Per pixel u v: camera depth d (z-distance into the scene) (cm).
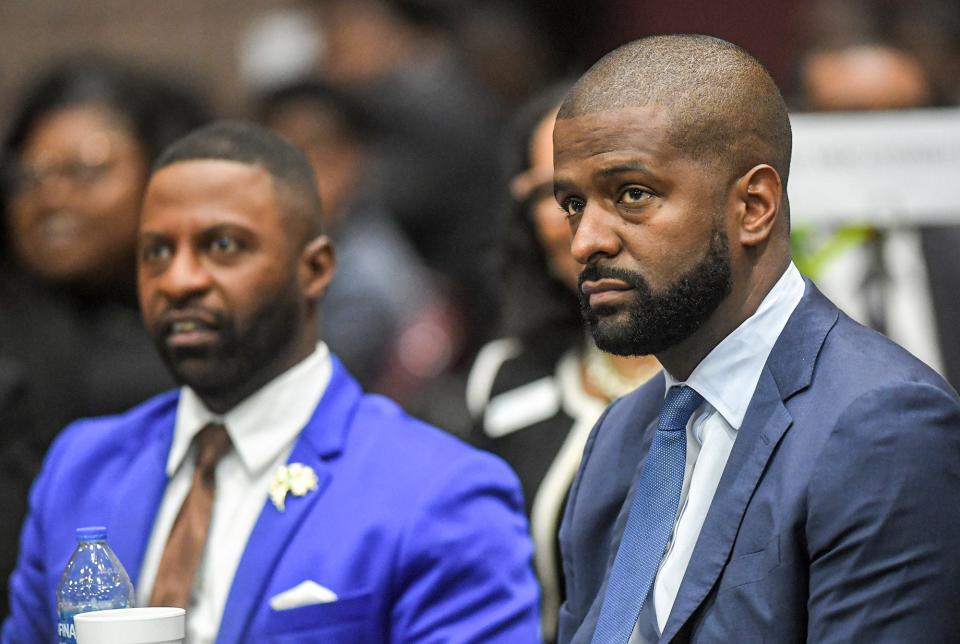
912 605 690
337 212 2119
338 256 2002
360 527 999
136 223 1530
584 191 743
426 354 1998
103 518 1065
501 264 1376
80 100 1538
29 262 1519
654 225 730
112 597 888
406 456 1027
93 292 1530
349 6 2594
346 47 2592
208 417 1050
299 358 1053
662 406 801
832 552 698
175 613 809
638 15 2834
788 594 704
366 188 2205
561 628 825
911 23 1803
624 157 728
